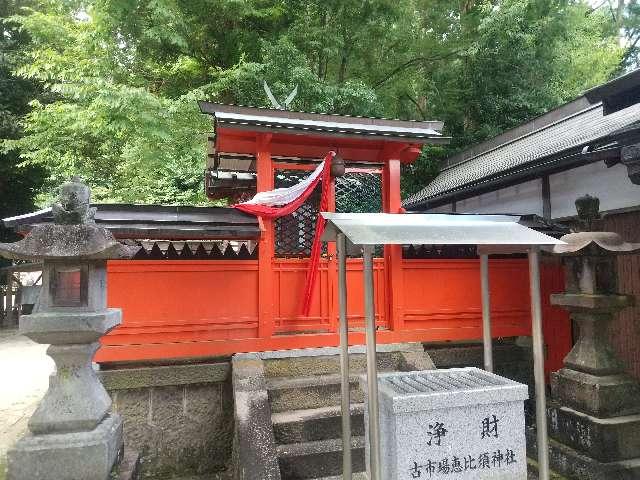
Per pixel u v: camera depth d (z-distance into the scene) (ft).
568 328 22.15
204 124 39.22
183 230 17.03
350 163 22.65
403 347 19.94
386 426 11.32
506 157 30.71
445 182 36.83
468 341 22.99
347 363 12.38
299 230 21.52
